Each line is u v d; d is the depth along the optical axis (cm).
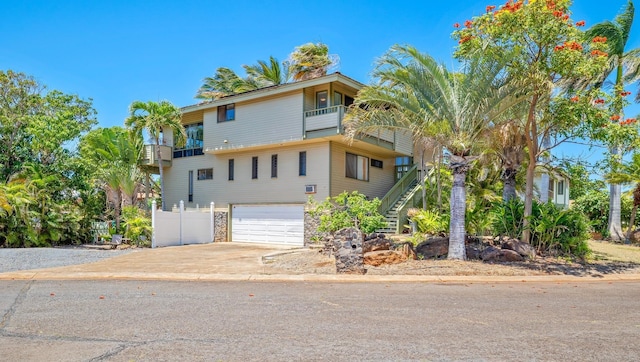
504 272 1110
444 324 601
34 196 1844
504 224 1456
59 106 2644
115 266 1241
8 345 503
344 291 876
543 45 1181
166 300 777
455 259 1233
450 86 1221
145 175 2616
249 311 683
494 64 1174
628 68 2248
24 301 766
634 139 1326
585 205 2780
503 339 528
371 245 1247
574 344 509
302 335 543
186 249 1808
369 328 577
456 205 1249
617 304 754
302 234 2048
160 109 2242
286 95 2086
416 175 2422
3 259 1371
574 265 1244
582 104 1218
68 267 1218
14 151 2308
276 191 2164
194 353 473
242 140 2220
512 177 1630
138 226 1888
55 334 549
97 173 2092
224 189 2353
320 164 2036
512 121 1355
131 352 477
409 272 1096
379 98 1230
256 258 1438
